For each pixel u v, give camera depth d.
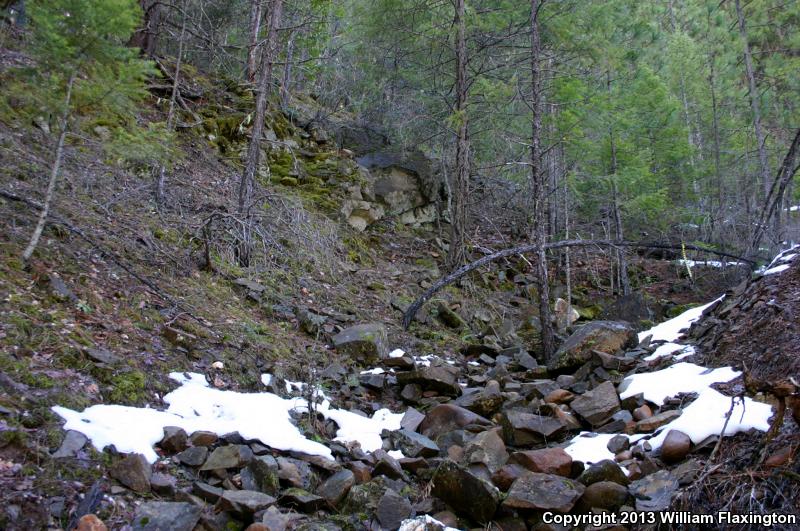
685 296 13.66
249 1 13.87
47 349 4.38
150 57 11.73
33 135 7.34
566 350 7.78
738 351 6.33
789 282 7.09
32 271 5.17
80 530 3.05
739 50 15.16
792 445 4.00
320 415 5.55
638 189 13.84
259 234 9.05
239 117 12.63
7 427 3.45
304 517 3.89
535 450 5.12
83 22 4.97
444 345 9.17
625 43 14.67
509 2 11.98
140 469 3.65
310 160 13.88
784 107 16.17
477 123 12.88
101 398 4.30
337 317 8.45
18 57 7.20
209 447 4.31
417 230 14.43
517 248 9.59
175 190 9.14
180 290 6.73
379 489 4.33
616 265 15.10
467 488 4.30
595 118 12.06
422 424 5.92
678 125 15.80
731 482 3.97
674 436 4.78
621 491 4.25
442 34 11.87
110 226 7.00
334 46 15.41
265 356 6.34
